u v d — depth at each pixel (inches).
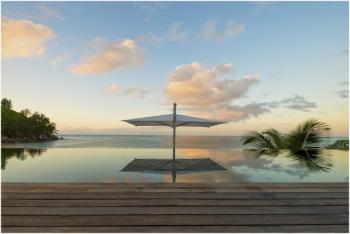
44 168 252.4
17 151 431.2
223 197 120.5
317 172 234.8
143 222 93.2
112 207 106.8
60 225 90.0
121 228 88.5
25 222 92.0
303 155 377.7
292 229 89.4
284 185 141.1
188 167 241.3
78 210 103.2
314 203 113.8
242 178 201.5
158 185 138.3
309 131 392.5
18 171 235.1
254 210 105.3
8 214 98.6
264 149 453.7
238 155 384.8
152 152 442.6
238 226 91.0
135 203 111.7
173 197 119.9
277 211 104.5
